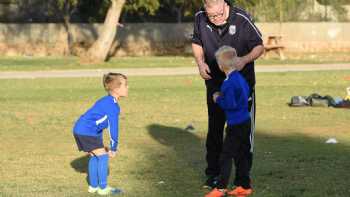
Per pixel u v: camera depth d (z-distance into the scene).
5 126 19.27
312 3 69.12
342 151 14.95
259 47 11.34
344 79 35.19
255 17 65.19
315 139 16.73
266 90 29.66
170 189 11.34
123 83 11.04
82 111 22.73
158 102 25.23
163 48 64.94
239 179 10.92
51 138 17.16
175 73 39.81
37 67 44.59
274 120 20.45
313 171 12.70
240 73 11.39
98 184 11.12
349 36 67.19
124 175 12.49
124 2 48.56
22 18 67.19
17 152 15.08
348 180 11.92
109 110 10.94
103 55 48.25
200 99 26.33
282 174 12.43
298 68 43.53
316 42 66.75
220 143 11.68
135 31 64.56
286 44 66.19
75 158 14.34
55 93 28.83
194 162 13.79
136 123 19.84
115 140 10.96
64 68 44.00
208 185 11.41
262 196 10.77
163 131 18.34
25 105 24.28
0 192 11.15
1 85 32.66
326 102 23.56
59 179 12.27
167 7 67.44
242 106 10.70
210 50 11.63
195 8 54.53
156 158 14.27
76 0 55.53
